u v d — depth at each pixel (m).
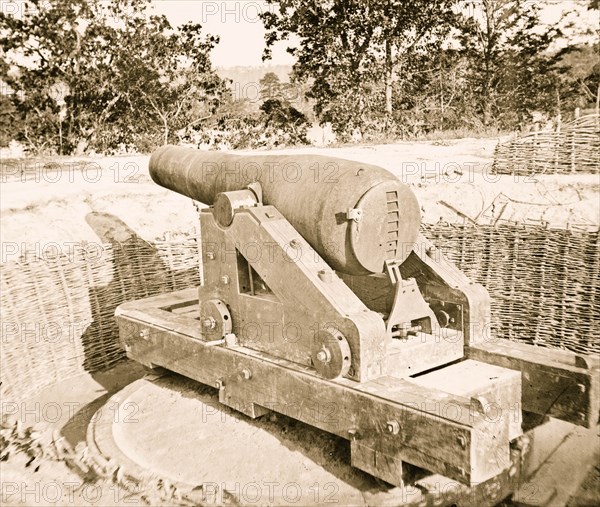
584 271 5.77
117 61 24.09
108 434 4.57
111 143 24.98
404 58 28.03
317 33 26.19
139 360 5.43
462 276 4.42
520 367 4.05
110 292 6.71
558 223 7.88
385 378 3.70
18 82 24.41
